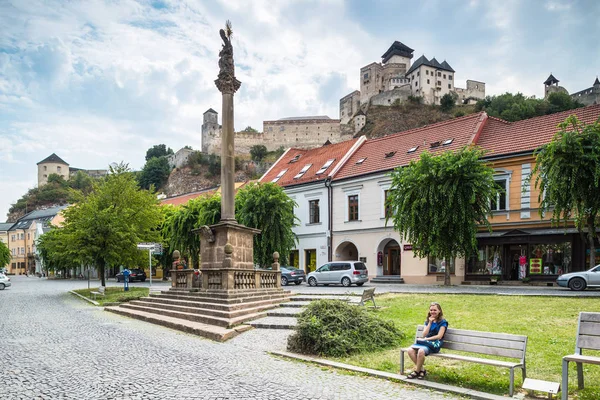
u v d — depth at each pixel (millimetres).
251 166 120062
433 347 7777
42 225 92375
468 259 28438
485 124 31594
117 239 27719
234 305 14680
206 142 131000
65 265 51844
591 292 19000
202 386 7484
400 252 32500
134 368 8766
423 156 23719
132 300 20750
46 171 147500
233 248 17375
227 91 18438
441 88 130125
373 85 137125
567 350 9078
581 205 19328
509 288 22828
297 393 7074
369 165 35031
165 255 44781
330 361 9094
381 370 8367
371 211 33312
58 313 19094
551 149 19516
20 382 7805
